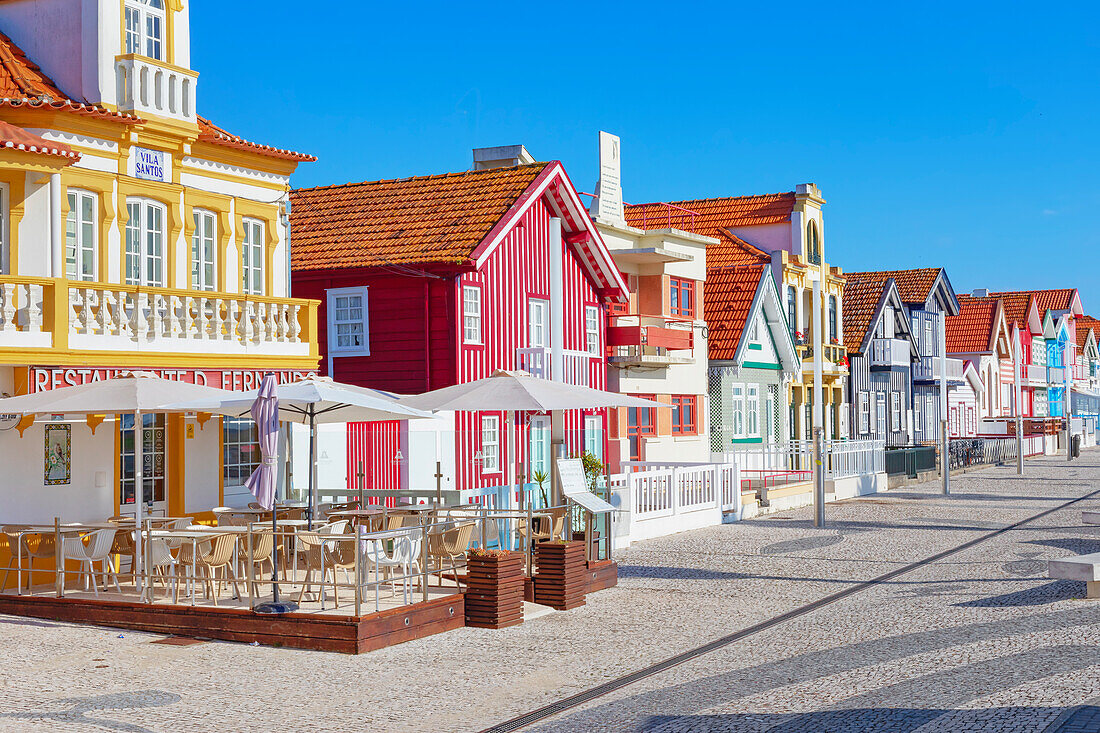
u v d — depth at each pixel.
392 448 23.44
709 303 39.12
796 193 43.81
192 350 18.48
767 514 29.84
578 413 29.42
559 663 12.61
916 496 35.66
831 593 17.09
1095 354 97.69
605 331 30.86
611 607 16.17
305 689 11.40
